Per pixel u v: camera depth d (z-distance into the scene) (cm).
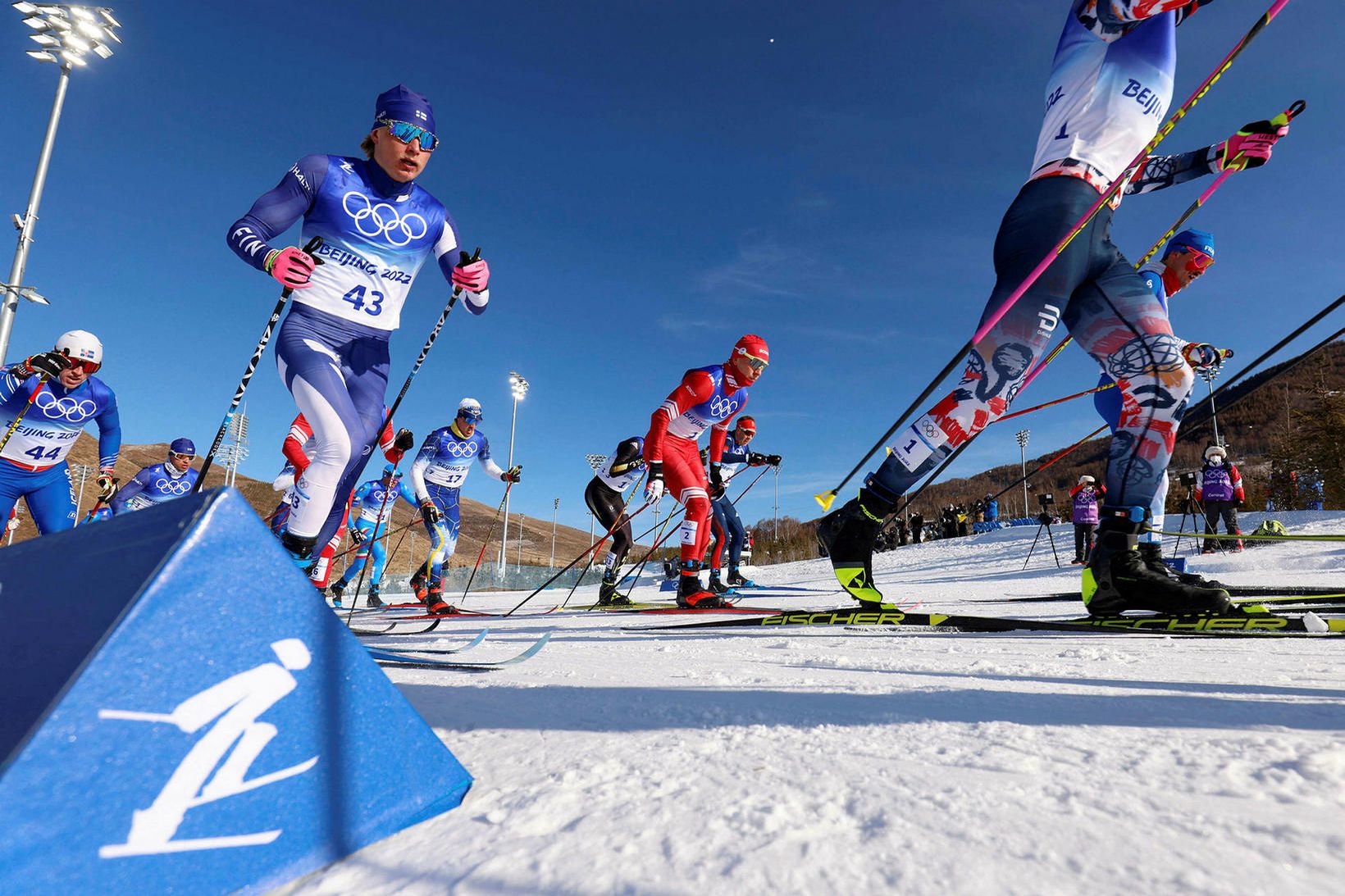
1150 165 291
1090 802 66
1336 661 161
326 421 297
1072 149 261
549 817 68
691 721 110
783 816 65
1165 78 267
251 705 60
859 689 136
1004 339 267
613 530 691
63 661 59
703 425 500
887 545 2162
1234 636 225
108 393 616
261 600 64
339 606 930
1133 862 53
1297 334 278
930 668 168
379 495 923
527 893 52
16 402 561
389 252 326
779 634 280
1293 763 74
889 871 53
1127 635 239
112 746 52
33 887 46
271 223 299
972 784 73
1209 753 80
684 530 491
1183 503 1064
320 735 64
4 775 47
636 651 238
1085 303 273
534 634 346
